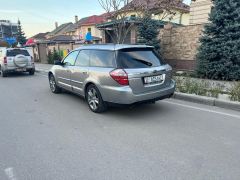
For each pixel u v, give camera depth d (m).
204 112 5.67
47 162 3.42
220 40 9.63
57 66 7.73
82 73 6.06
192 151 3.66
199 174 3.03
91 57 5.89
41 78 12.88
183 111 5.79
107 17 14.28
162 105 6.38
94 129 4.70
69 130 4.67
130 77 4.89
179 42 12.70
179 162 3.34
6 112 6.07
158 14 14.70
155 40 13.04
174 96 7.18
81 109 6.18
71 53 6.98
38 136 4.39
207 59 10.10
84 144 4.00
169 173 3.07
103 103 5.50
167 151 3.68
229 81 9.41
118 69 4.98
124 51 5.25
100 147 3.87
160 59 5.74
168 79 5.65
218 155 3.51
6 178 3.04
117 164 3.32
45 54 27.05
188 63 12.42
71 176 3.05
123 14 13.63
